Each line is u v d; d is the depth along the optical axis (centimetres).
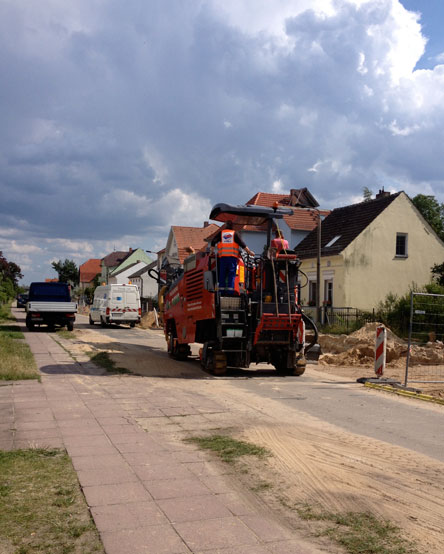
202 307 1341
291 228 3834
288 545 379
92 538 383
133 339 2409
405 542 388
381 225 3152
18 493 464
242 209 1349
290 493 483
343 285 3066
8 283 7212
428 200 4484
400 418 823
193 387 1084
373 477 534
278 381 1202
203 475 526
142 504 448
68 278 14538
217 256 1276
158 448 618
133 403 889
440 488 507
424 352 1581
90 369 1307
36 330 2850
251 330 1256
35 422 737
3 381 1087
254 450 613
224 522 416
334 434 712
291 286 1273
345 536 396
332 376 1301
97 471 530
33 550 362
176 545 376
